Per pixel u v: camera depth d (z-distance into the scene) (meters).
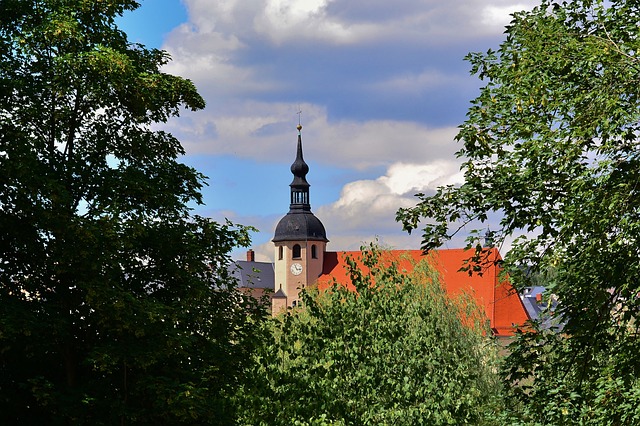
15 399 24.30
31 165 23.89
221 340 26.92
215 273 28.34
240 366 27.06
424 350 28.53
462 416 26.95
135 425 24.03
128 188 25.81
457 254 102.62
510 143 17.61
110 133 27.97
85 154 27.00
